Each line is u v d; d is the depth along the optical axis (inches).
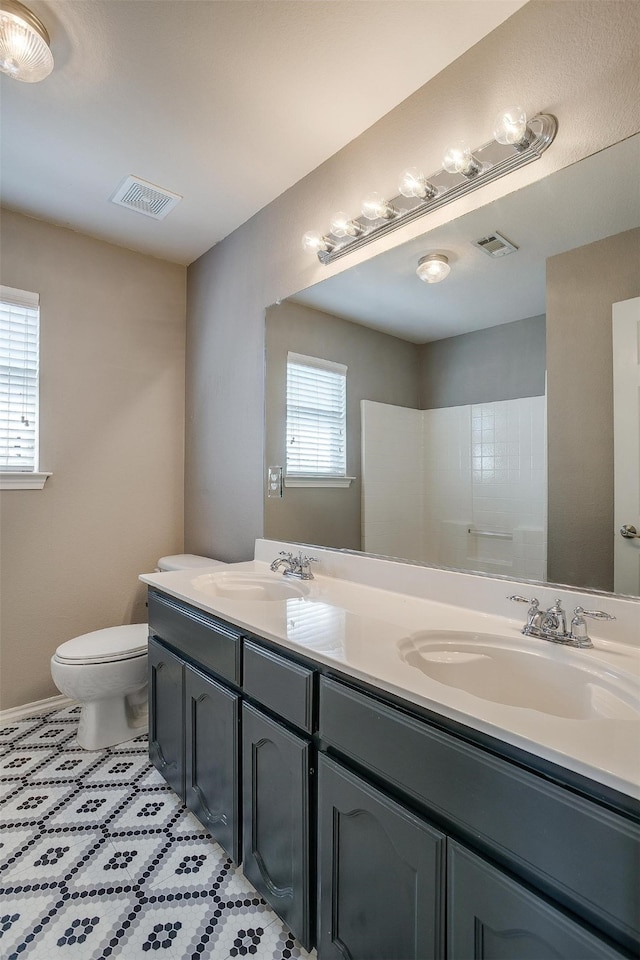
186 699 62.9
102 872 55.3
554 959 25.9
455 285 57.7
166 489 109.1
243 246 92.7
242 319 92.8
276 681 47.1
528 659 42.4
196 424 107.5
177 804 67.2
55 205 86.5
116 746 81.9
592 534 46.1
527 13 48.8
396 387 64.6
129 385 103.5
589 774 24.9
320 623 49.7
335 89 59.7
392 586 63.8
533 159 48.5
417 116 60.2
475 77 53.5
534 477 50.7
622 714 33.1
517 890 27.5
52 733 85.2
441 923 31.6
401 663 38.8
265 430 86.7
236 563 90.4
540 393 50.4
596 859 24.8
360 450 69.4
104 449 100.0
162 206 86.8
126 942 47.0
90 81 58.4
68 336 95.3
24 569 90.4
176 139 68.9
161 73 57.2
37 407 91.6
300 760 43.6
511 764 28.5
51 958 45.2
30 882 53.8
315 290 76.4
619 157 43.8
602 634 43.6
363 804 37.3
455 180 56.4
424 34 52.1
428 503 60.8
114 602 101.3
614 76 43.3
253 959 45.5
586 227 46.4
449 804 31.6
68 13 49.6
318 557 75.2
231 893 52.8
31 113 63.6
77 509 96.6
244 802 52.2
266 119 65.0
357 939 38.2
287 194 81.5
